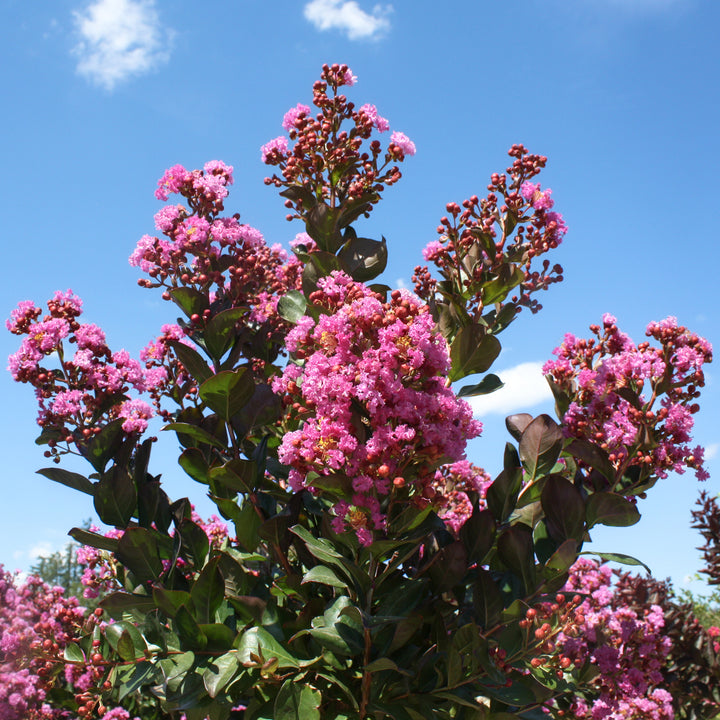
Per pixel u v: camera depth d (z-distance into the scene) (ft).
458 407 2.63
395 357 2.54
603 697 3.59
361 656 2.72
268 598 2.89
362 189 3.19
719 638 4.48
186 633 2.76
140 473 3.04
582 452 2.90
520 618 2.74
